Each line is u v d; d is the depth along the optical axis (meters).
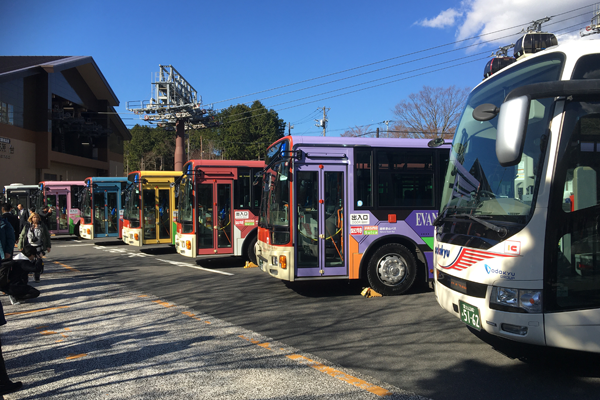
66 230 20.97
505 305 3.83
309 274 7.52
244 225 11.97
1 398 3.75
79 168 41.97
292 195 7.49
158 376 4.18
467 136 5.10
